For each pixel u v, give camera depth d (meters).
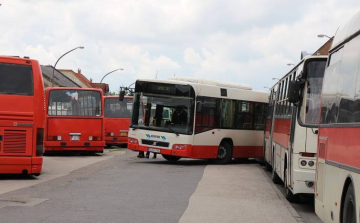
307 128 12.03
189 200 12.59
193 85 22.97
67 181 16.06
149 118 23.31
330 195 8.34
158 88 23.31
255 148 26.75
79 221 9.34
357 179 6.70
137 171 19.75
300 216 11.11
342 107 7.95
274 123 18.66
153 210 10.88
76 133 28.00
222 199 13.05
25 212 10.16
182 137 22.73
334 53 9.26
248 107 26.23
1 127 15.90
